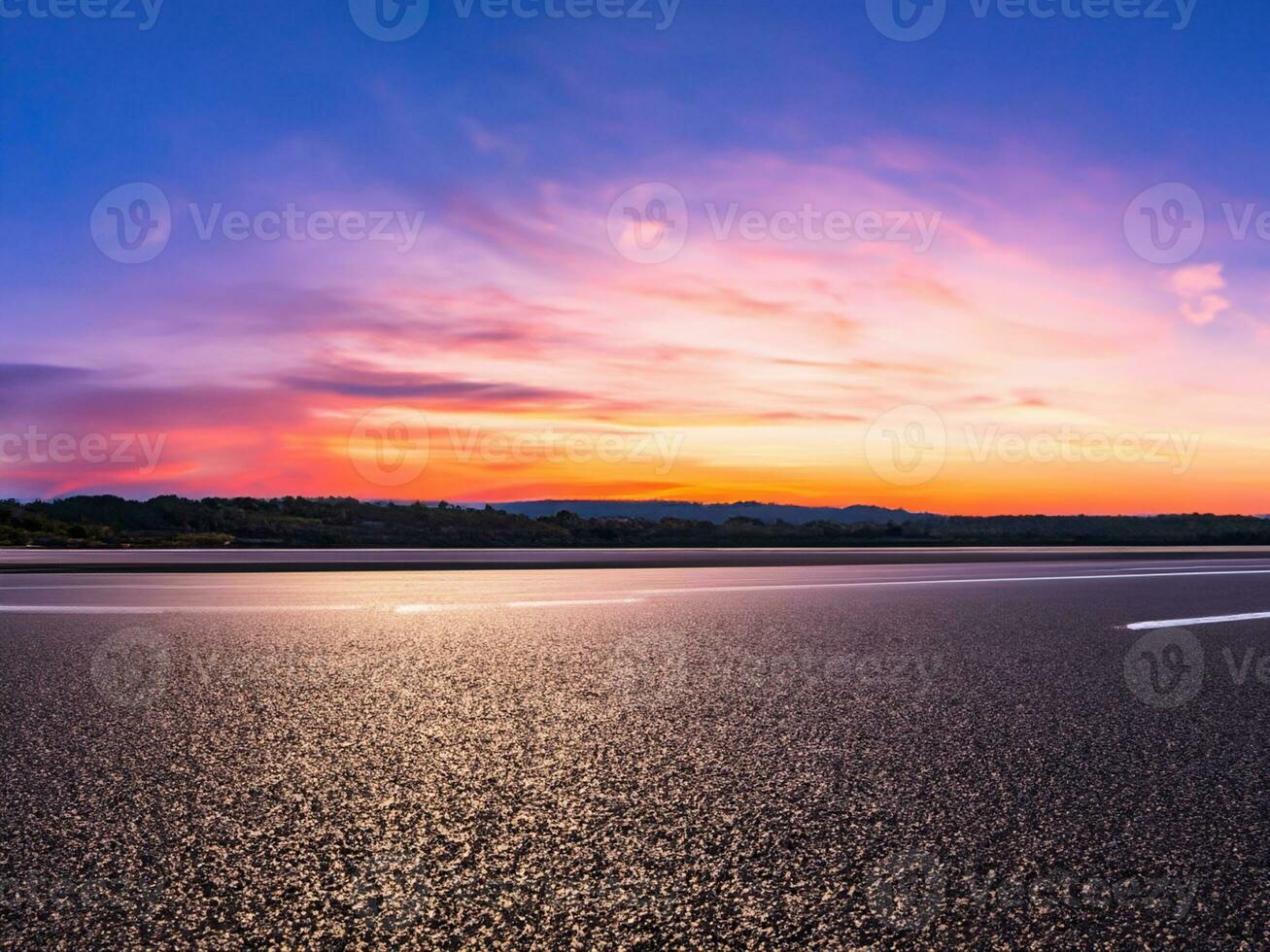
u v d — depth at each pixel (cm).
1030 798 185
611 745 224
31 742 220
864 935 124
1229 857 155
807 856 152
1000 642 401
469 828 164
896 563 1112
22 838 156
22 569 877
